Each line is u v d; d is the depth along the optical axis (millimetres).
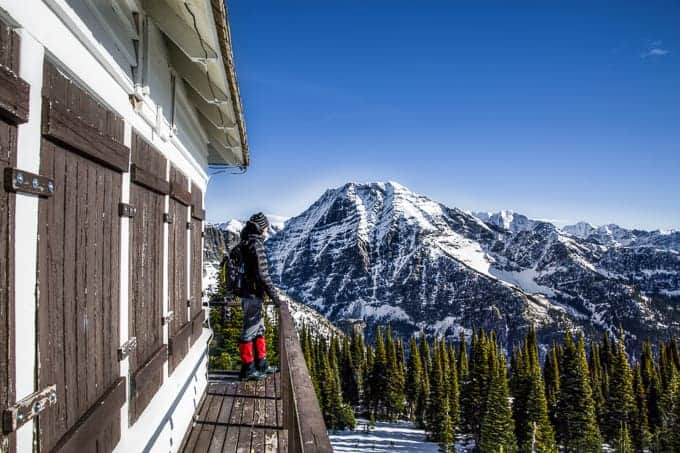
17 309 1795
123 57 3041
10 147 1741
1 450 1656
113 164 2820
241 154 7297
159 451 4012
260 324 6246
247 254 5906
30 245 1896
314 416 2178
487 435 42781
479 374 55000
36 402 1872
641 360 66812
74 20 2248
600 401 55000
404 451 50938
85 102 2475
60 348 2174
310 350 61312
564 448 49125
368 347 77188
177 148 5012
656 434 46250
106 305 2789
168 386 4324
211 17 2898
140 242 3543
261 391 6824
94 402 2580
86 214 2492
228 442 5035
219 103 4711
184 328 5215
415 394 65750
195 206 6113
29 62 1867
